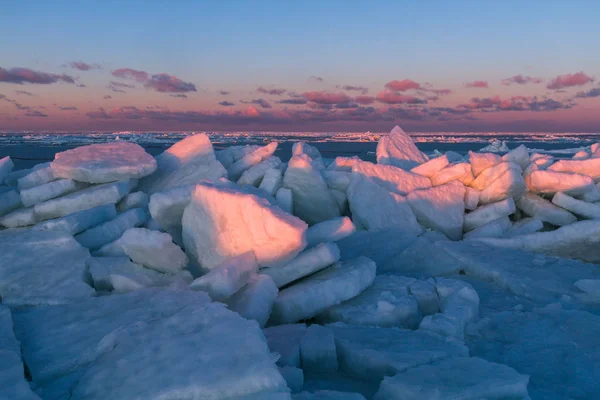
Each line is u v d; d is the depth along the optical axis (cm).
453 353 330
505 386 270
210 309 350
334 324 398
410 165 881
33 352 306
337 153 4966
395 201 721
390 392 279
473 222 741
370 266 480
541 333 397
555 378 323
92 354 301
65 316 366
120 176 651
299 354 342
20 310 400
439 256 617
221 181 566
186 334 308
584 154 888
